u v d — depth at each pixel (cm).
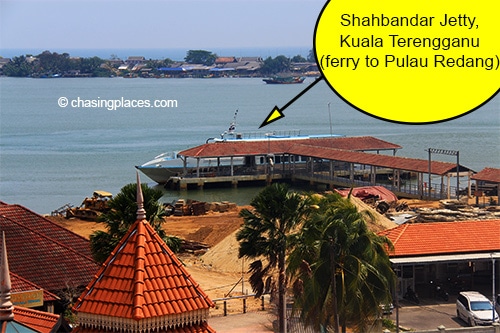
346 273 4656
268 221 5016
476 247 6078
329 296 4616
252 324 5375
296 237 4944
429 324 5384
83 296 2461
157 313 2403
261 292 5159
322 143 15650
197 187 14538
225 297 6159
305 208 5025
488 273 6209
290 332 4984
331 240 4603
